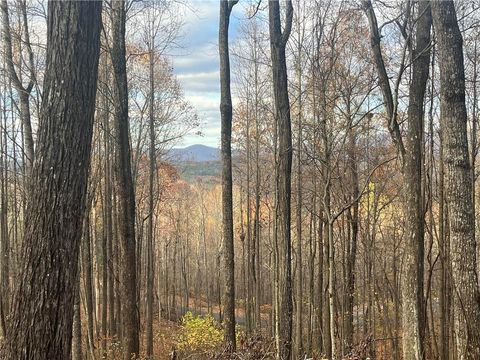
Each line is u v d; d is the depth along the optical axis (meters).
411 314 6.70
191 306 38.19
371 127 11.91
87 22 3.75
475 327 5.24
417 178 6.92
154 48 16.98
